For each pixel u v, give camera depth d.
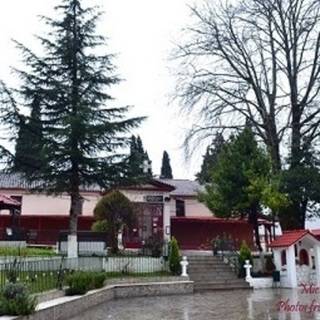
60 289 13.95
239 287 22.55
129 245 32.31
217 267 24.19
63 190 21.53
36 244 32.88
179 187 40.28
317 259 24.52
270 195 24.66
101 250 23.95
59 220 34.75
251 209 27.36
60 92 21.20
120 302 16.56
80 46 21.89
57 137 20.50
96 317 12.49
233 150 27.95
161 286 19.75
